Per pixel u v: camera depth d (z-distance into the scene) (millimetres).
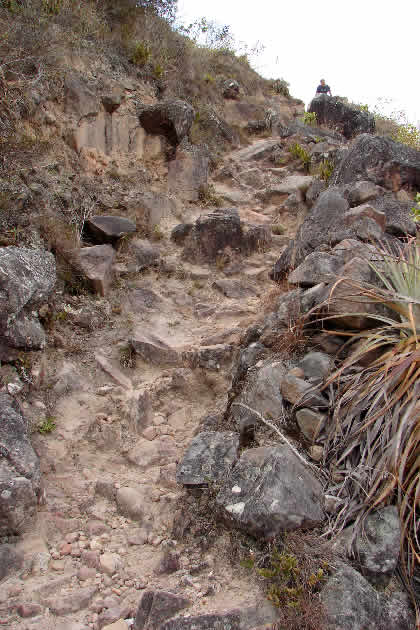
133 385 4480
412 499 2637
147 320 5258
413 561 2475
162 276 6043
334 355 3512
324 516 2680
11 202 4797
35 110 5949
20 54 6035
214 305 5641
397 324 3143
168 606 2451
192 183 7715
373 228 4742
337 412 2969
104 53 7922
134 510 3199
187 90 9898
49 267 4230
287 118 12758
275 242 6953
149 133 7680
